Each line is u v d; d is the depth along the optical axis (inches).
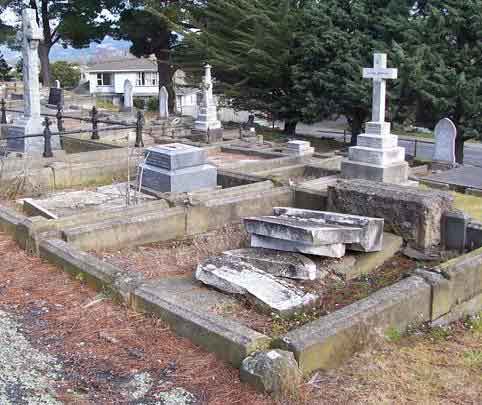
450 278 199.8
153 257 251.0
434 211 257.8
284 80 1025.5
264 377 142.3
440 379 156.2
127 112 1113.4
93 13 1358.3
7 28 1449.3
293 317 190.7
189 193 323.6
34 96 506.0
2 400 138.4
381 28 898.1
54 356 160.9
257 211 312.0
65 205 335.3
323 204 310.3
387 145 446.6
